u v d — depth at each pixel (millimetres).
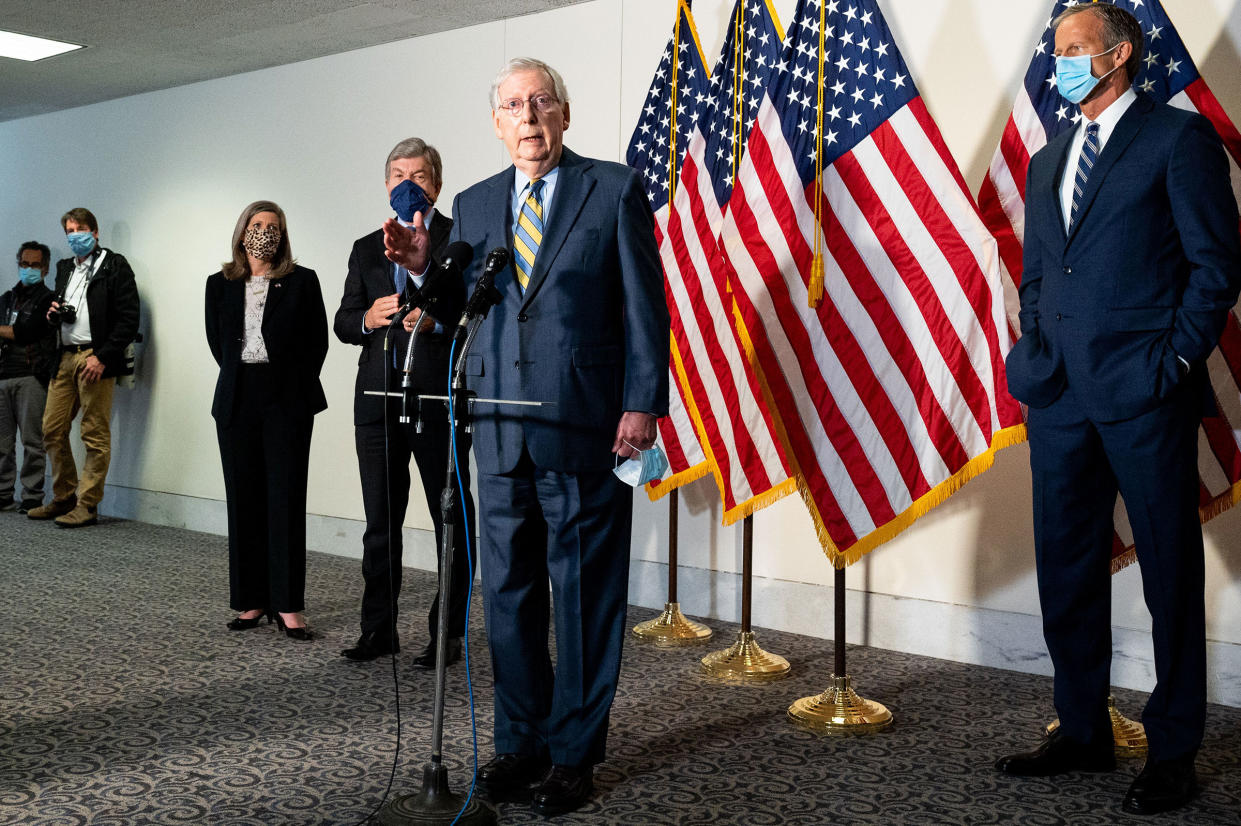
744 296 3271
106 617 4285
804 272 3221
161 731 2934
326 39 5637
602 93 4840
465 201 2576
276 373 3986
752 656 3664
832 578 4184
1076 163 2658
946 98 3902
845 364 3158
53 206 7680
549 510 2434
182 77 6543
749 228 3307
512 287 2434
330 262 5965
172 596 4699
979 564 3855
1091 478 2635
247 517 4066
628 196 2430
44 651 3760
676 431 3945
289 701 3221
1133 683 3529
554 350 2377
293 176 6133
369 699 3248
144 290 7023
